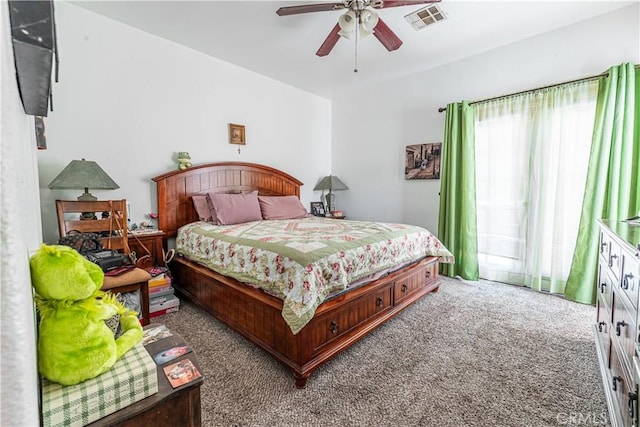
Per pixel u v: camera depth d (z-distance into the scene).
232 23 2.61
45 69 0.44
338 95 4.61
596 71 2.52
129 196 2.74
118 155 2.65
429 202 3.74
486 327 2.15
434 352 1.84
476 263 3.20
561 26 2.66
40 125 1.18
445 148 3.37
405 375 1.62
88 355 0.62
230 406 1.39
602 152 2.38
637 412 0.94
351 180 4.59
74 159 2.41
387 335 2.05
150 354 0.84
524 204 2.95
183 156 2.99
